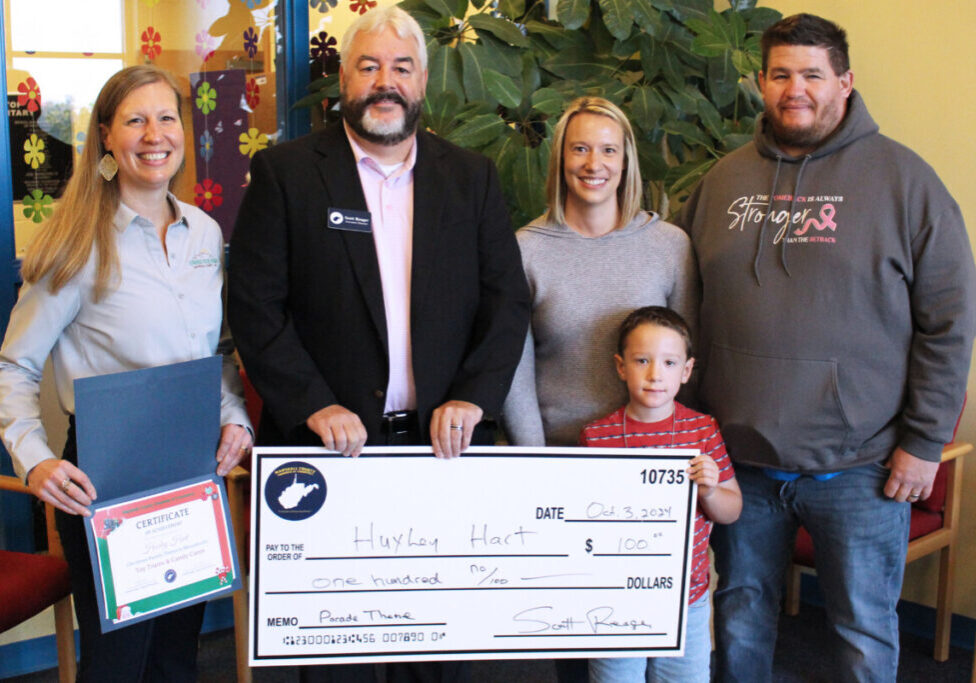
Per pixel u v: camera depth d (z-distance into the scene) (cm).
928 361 187
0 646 269
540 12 315
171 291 178
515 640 187
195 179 288
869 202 187
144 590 169
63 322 173
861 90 305
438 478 181
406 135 180
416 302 182
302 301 184
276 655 181
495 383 182
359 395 181
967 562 296
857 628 200
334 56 304
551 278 203
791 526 208
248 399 275
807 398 189
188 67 282
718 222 205
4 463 259
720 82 302
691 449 185
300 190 181
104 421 159
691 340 195
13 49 253
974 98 278
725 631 214
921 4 287
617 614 188
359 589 182
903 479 191
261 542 178
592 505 185
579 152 198
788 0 323
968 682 274
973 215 282
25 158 258
